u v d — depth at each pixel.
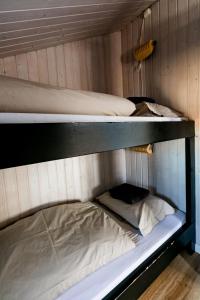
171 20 1.65
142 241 1.34
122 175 2.27
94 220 1.41
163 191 1.94
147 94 1.95
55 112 0.79
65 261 1.03
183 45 1.61
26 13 0.93
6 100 0.65
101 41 1.97
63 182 1.79
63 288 0.94
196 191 1.67
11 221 1.52
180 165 1.77
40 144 0.63
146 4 1.69
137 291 1.11
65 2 0.98
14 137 0.57
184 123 1.46
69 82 1.78
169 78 1.74
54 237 1.21
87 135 0.77
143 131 1.05
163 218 1.62
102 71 2.01
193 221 1.66
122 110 1.13
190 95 1.62
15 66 1.47
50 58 1.64
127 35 2.05
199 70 1.54
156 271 1.26
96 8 1.26
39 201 1.66
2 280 0.91
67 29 1.41
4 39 1.14
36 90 0.75
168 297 1.30
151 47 1.73
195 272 1.51
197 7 1.48
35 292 0.88
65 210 1.57
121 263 1.14
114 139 0.88
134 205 1.61
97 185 2.05
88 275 1.05
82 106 0.91
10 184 1.50
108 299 0.97
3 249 1.10
